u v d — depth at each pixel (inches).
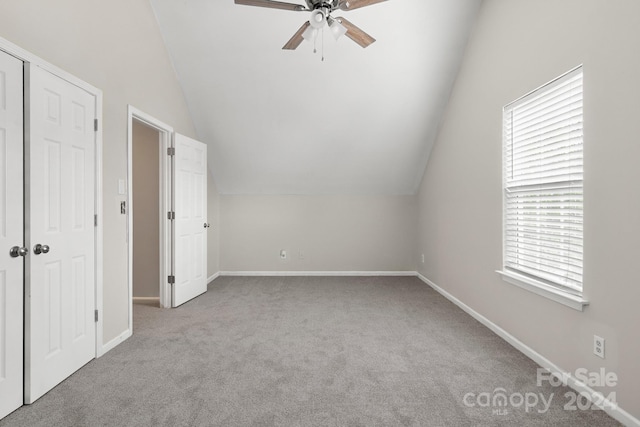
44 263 87.9
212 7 147.0
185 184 174.2
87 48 106.2
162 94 156.9
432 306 166.6
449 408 81.7
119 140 123.0
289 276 235.8
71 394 87.9
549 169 102.2
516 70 116.7
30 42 85.5
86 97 104.8
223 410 81.0
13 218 80.2
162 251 165.6
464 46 158.6
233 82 174.6
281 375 98.0
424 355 111.2
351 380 95.2
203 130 198.7
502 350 114.8
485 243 138.6
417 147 207.0
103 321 113.3
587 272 85.8
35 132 85.2
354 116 188.9
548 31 100.7
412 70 167.3
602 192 81.3
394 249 238.5
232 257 239.1
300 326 138.9
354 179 228.8
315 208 238.7
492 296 133.3
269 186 234.7
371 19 148.3
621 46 75.8
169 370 101.0
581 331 87.6
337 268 239.1
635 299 72.7
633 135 73.1
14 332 80.4
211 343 121.3
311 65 166.1
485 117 138.4
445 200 184.1
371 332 132.0
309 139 202.1
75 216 99.9
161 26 154.2
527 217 113.3
